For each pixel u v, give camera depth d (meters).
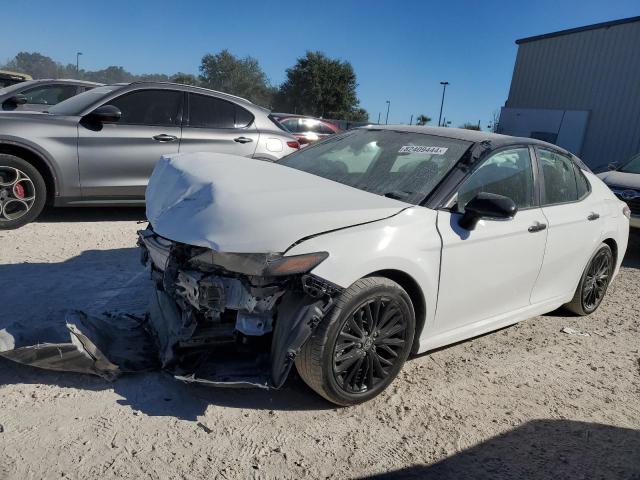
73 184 6.14
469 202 3.31
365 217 3.03
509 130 21.89
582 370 3.98
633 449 3.05
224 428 2.82
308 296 2.77
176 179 3.45
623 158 17.89
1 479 2.29
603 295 5.19
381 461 2.71
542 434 3.10
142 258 3.61
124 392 3.01
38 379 3.03
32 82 9.09
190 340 2.98
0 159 5.68
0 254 5.06
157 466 2.49
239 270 2.71
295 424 2.93
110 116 6.06
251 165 3.68
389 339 3.13
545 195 4.21
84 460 2.47
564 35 19.62
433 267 3.23
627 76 17.69
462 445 2.91
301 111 51.78
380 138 4.18
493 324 3.90
